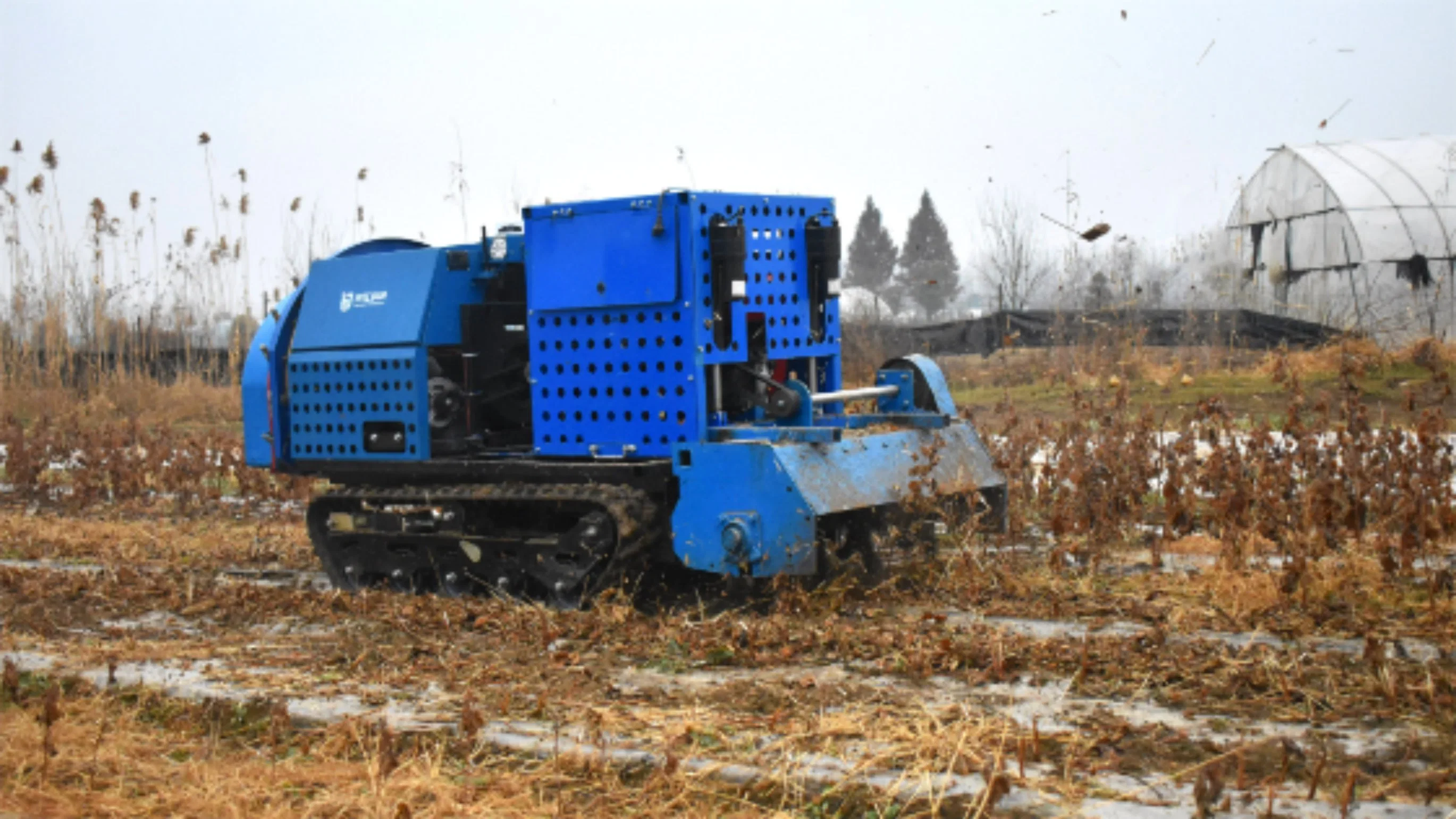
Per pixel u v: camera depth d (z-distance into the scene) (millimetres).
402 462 8539
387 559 8898
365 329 8703
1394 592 7289
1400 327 22188
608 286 7766
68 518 12609
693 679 6293
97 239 22906
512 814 4691
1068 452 10430
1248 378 18672
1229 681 5773
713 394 7703
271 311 9664
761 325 8047
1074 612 7289
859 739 5258
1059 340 21531
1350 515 7867
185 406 21750
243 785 5066
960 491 8156
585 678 6367
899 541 8195
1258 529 8469
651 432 7711
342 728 5656
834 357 8602
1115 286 24188
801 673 6309
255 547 10625
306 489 13102
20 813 4789
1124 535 9016
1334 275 24828
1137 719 5434
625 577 7723
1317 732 5176
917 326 26734
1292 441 10234
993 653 6254
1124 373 17188
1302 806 4461
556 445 8086
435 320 8492
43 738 5535
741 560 7289
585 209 7852
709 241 7594
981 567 8148
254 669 6773
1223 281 28125
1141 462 9953
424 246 9492
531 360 8148
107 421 18344
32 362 22250
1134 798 4594
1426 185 24531
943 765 4934
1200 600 7402
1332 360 18734
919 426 8625
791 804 4723
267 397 9266
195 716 6051
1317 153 25828
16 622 7969
